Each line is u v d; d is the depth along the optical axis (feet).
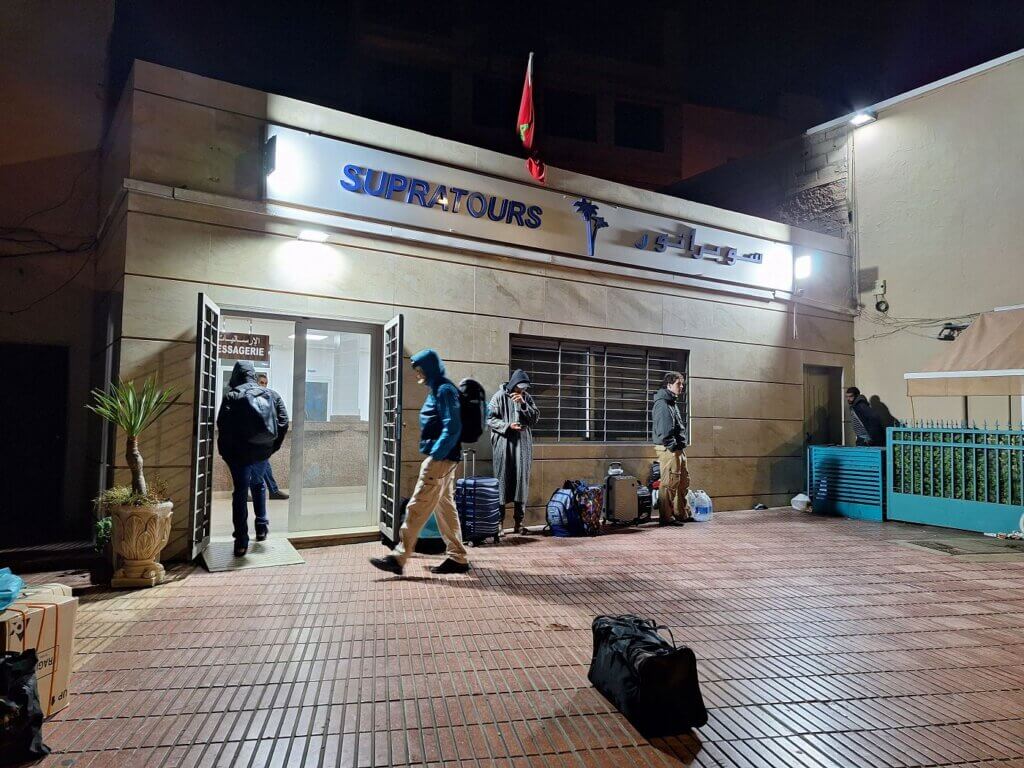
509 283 25.66
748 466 31.99
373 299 22.59
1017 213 30.22
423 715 9.07
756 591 16.22
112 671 10.49
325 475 21.99
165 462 18.78
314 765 7.73
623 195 28.99
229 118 20.38
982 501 25.96
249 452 18.69
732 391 31.68
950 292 32.55
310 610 13.89
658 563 19.31
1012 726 9.09
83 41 24.56
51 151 23.84
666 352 30.53
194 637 12.12
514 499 23.70
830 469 31.01
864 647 12.26
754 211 43.39
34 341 23.24
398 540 19.95
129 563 15.74
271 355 26.12
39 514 23.18
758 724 9.02
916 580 17.66
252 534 21.26
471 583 16.46
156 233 19.06
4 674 7.63
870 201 36.27
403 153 23.41
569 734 8.58
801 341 34.42
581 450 27.12
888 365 35.04
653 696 8.63
